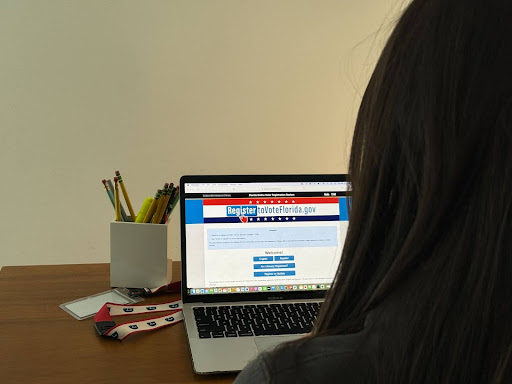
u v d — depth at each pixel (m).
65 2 2.39
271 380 0.35
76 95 2.46
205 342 1.01
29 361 0.95
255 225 1.22
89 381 0.90
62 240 2.54
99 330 1.05
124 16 2.45
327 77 2.67
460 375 0.32
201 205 1.21
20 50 2.39
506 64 0.33
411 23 0.37
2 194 2.47
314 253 1.24
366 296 0.38
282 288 1.22
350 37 2.65
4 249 2.51
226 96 2.59
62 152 2.49
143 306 1.20
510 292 0.31
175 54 2.52
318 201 1.25
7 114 2.42
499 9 0.34
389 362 0.34
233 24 2.54
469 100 0.33
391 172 0.37
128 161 2.55
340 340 0.37
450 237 0.33
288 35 2.60
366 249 0.39
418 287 0.33
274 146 2.68
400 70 0.36
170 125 2.56
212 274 1.20
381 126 0.37
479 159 0.33
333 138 2.72
